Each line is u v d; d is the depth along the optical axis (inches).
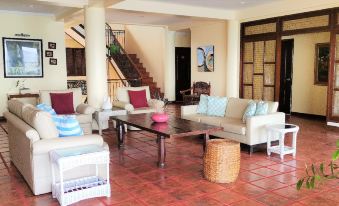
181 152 192.7
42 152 125.8
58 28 350.3
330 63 268.2
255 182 141.3
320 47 315.6
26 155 136.3
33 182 128.2
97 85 274.8
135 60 506.9
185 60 475.8
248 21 337.1
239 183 140.4
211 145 141.7
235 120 211.3
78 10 288.5
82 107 239.9
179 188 135.6
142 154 189.8
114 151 196.9
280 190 132.0
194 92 412.5
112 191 132.9
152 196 127.4
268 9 311.0
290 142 215.2
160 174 153.6
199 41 410.9
